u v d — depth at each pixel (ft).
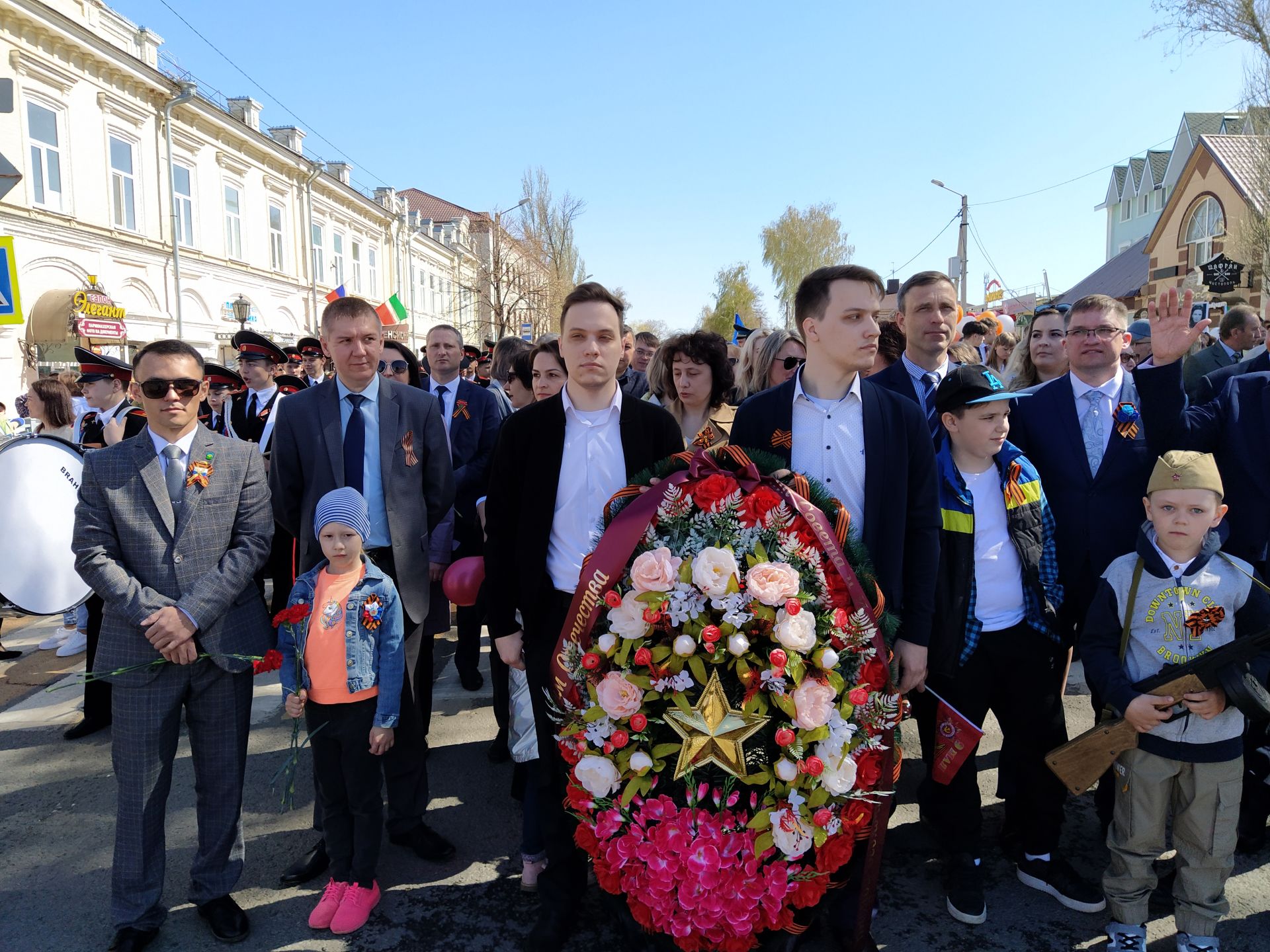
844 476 8.64
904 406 8.71
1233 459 10.75
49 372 50.03
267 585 25.25
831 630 7.31
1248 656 7.78
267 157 77.71
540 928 8.81
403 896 9.77
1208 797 8.17
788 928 7.48
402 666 9.46
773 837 7.18
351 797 9.25
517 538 9.25
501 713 13.11
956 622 9.24
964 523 9.36
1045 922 9.18
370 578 9.50
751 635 7.32
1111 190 132.57
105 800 12.13
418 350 120.78
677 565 7.34
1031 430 10.92
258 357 20.80
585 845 7.93
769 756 7.41
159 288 62.08
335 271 94.17
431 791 12.34
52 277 51.44
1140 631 8.69
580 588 7.77
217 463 9.20
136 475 8.87
